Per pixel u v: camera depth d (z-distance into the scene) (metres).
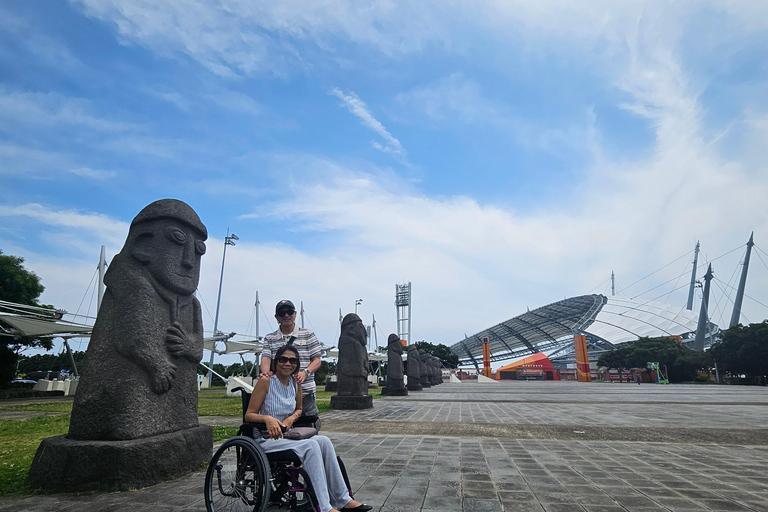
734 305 70.31
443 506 3.86
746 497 4.16
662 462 5.72
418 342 73.81
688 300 93.88
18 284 21.22
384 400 18.11
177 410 5.29
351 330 14.63
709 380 54.38
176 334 5.28
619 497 4.14
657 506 3.88
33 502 3.95
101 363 4.84
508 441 7.28
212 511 3.40
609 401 17.41
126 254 5.31
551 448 6.65
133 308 4.97
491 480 4.75
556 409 13.55
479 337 99.94
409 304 62.69
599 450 6.52
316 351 4.66
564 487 4.49
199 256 5.87
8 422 9.91
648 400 18.08
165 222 5.46
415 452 6.32
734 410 13.27
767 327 44.22
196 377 5.74
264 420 3.44
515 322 95.31
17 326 17.94
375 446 6.80
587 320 82.06
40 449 4.55
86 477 4.29
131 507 3.79
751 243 70.75
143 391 4.85
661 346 56.94
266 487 3.08
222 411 12.43
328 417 11.16
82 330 19.09
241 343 26.16
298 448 3.34
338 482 3.40
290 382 3.91
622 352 61.34
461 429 8.76
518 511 3.73
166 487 4.43
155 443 4.61
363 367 14.33
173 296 5.42
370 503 3.94
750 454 6.30
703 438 7.73
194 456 5.14
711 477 4.93
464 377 76.81
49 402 16.67
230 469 3.52
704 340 70.38
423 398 19.59
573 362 76.19
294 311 4.64
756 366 45.03
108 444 4.39
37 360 50.78
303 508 3.43
